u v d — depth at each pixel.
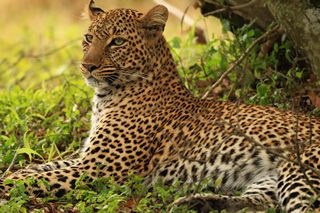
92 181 11.98
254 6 14.42
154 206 10.95
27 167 12.62
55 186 11.84
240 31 15.27
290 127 11.70
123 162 12.16
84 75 12.73
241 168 11.50
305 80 14.57
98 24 12.81
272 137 11.59
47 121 14.91
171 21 26.97
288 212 10.49
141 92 12.77
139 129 12.41
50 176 11.88
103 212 10.60
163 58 13.03
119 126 12.44
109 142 12.27
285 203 10.70
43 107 15.77
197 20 16.42
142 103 12.67
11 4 31.97
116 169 12.11
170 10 18.31
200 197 10.60
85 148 12.48
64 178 11.91
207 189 11.64
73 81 17.25
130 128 12.42
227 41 16.73
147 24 12.91
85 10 13.73
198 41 18.02
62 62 22.30
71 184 11.91
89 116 14.82
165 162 12.06
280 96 13.86
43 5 31.91
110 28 12.71
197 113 12.51
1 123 15.06
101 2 27.48
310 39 11.98
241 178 11.49
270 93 14.13
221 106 12.47
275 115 12.00
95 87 12.84
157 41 12.98
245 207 10.68
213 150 11.41
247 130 11.78
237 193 11.27
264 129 11.72
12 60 23.75
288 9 12.08
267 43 14.94
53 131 14.31
